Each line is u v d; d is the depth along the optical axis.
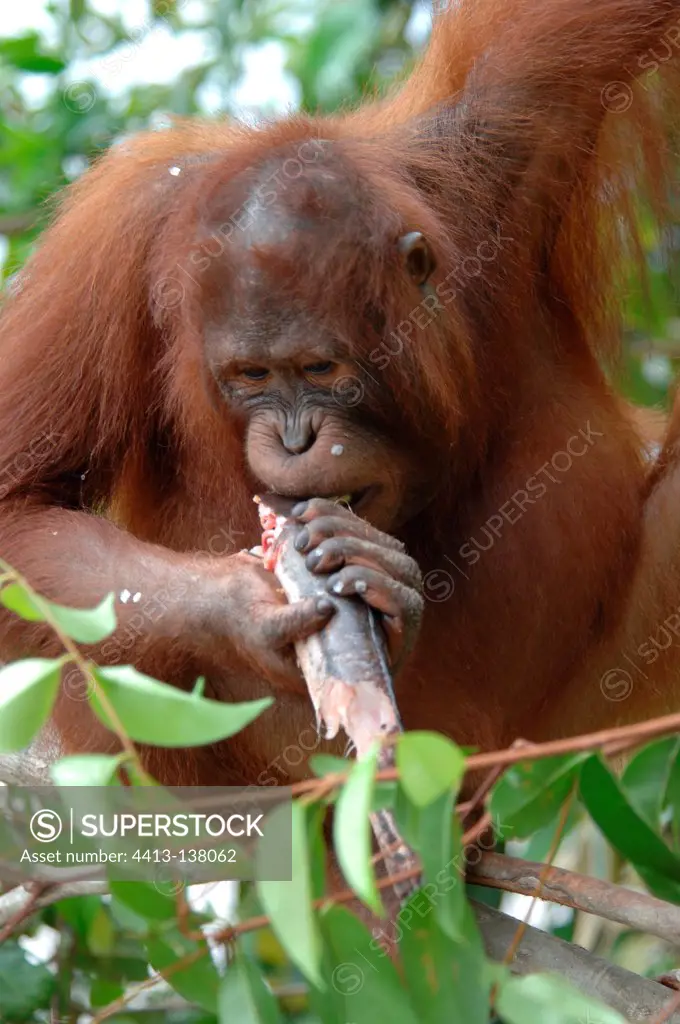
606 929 8.96
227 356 6.43
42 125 11.97
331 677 4.96
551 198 7.86
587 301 8.60
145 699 3.71
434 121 7.86
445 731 7.38
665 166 8.67
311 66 10.31
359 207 6.46
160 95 11.47
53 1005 7.00
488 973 3.97
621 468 7.74
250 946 6.95
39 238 8.31
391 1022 4.06
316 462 6.48
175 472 7.82
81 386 7.49
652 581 7.71
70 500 7.68
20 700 3.75
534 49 7.80
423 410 6.74
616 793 5.08
